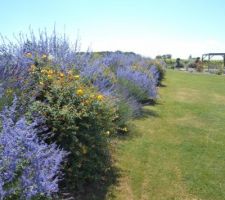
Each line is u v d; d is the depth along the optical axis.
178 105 11.24
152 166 5.68
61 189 4.18
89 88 5.05
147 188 4.89
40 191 2.86
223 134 7.95
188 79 22.73
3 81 4.08
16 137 2.96
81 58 6.68
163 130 7.93
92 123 4.52
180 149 6.66
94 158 4.55
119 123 6.90
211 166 5.89
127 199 4.52
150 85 10.73
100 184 4.76
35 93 4.27
